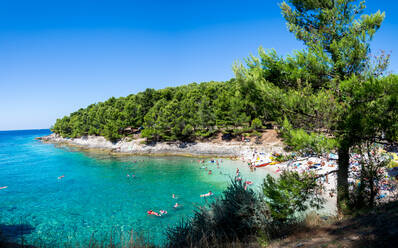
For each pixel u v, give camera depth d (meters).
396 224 4.46
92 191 27.41
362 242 4.21
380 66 8.27
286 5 11.16
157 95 81.38
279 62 9.56
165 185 29.19
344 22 9.62
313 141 7.81
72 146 82.75
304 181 8.63
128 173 37.03
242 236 7.59
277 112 9.09
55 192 27.23
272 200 8.62
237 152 48.00
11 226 17.38
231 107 51.94
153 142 59.44
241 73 9.35
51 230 16.64
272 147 44.47
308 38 10.39
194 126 58.38
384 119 6.84
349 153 8.96
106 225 17.50
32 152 69.19
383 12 8.77
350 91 7.83
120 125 68.75
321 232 6.05
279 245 5.83
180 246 7.22
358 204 8.33
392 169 9.23
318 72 9.01
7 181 33.06
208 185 28.34
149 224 17.50
